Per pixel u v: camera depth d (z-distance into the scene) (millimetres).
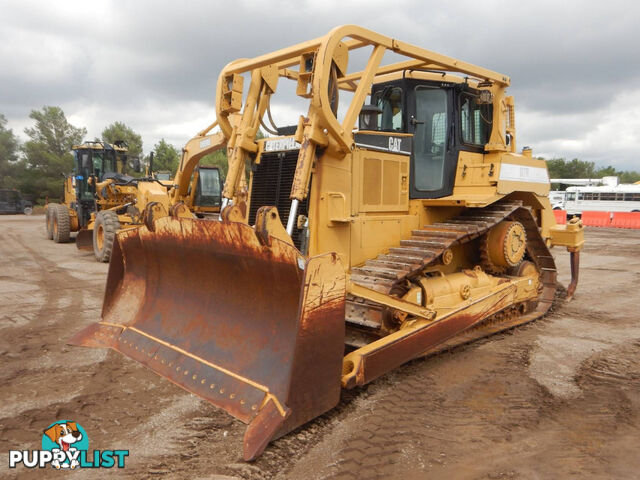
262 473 2840
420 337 4414
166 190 11133
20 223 24797
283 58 4418
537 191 6508
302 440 3215
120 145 14969
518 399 3910
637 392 4051
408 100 5375
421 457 3027
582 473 2861
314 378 3244
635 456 3047
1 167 46875
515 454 3076
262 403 3264
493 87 5848
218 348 3852
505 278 6031
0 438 3236
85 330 5047
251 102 4852
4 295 7625
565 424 3484
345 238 4590
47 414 3572
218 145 6598
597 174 85312
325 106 3959
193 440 3207
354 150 4668
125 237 4953
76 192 14469
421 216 5422
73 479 2775
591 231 22688
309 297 3129
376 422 3484
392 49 4449
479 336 5492
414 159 5410
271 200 4785
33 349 4969
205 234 3949
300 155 4152
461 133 5676
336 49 4090
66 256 12133
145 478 2781
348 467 2902
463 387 4148
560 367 4645
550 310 6965
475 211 5773
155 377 4207
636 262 12391
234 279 3918
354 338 4797
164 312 4520
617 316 6703
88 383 4105
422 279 4926
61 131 48625
